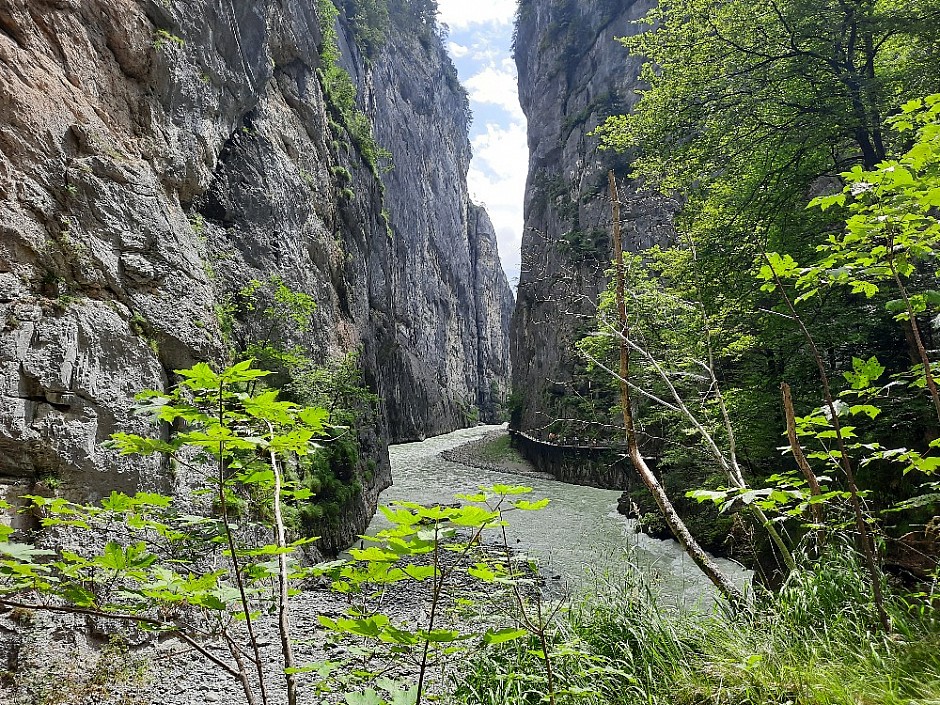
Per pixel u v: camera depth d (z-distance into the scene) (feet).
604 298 35.86
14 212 24.25
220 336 36.29
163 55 38.17
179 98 40.24
